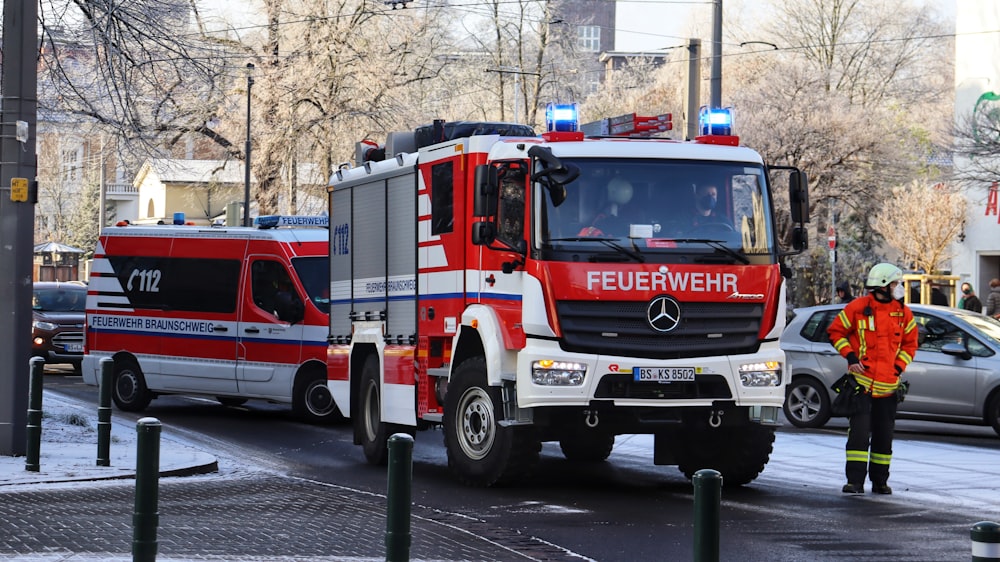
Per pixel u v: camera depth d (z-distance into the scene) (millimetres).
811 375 18625
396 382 13422
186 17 20469
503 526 9695
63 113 20891
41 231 85375
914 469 13664
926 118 70625
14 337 13477
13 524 9172
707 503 4906
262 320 19188
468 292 12000
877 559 8367
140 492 6582
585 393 10930
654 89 68062
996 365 17078
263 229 19594
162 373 20250
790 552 8609
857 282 55906
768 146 53938
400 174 13414
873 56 64812
